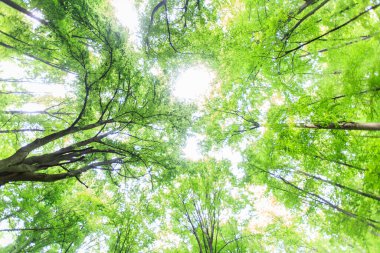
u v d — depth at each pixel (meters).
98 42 6.00
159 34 7.11
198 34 7.87
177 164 8.03
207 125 10.30
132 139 9.34
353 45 5.39
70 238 9.03
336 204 7.55
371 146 5.14
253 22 7.66
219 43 8.27
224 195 12.35
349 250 8.63
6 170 5.02
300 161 8.92
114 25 5.88
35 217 8.27
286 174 8.99
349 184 6.92
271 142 8.77
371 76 4.84
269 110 8.52
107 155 8.63
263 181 9.33
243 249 12.34
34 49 5.96
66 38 5.41
